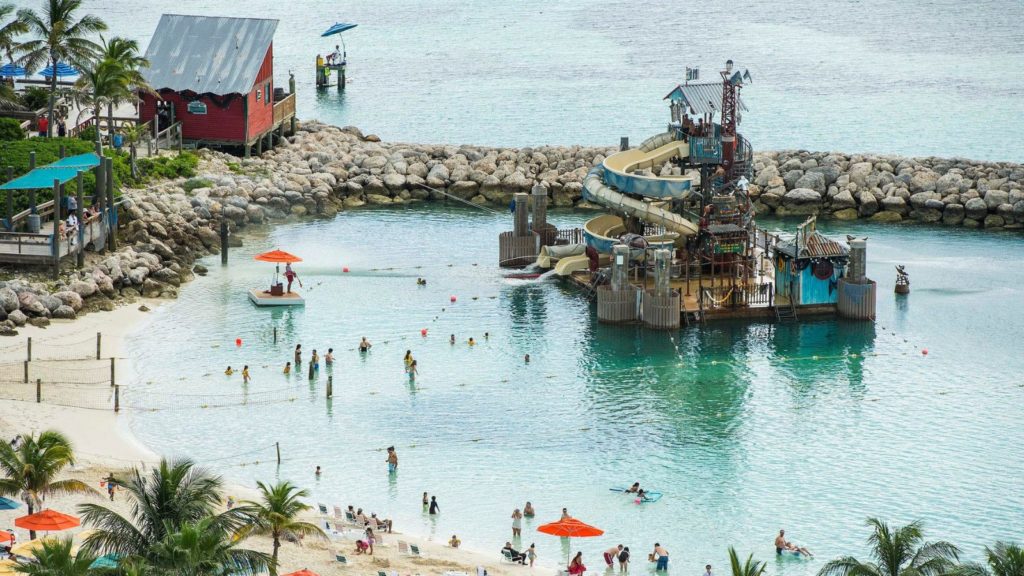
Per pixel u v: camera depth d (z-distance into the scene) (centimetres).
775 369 10194
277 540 6406
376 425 9112
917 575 5881
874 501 8069
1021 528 7738
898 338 10862
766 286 11469
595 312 11475
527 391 9744
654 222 11675
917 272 12575
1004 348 10619
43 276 11200
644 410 9425
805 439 8956
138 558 5531
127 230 12412
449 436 8975
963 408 9456
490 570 7094
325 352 10444
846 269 11331
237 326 10956
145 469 8056
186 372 9912
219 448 8669
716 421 9244
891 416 9325
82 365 9912
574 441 8919
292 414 9250
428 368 10156
